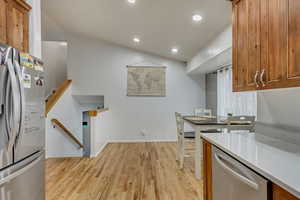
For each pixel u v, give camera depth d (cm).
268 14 146
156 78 620
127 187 295
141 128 616
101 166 390
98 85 605
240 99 429
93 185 302
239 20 190
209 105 609
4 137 146
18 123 154
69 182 313
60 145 479
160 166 389
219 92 529
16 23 218
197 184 307
